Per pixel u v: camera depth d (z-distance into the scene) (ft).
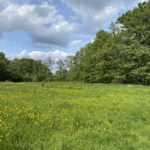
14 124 37.42
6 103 59.11
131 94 99.40
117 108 60.03
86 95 89.71
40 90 102.37
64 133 35.99
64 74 336.70
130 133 38.45
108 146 31.91
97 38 257.34
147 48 192.03
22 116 43.14
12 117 41.81
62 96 82.53
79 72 269.44
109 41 222.69
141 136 37.32
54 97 78.33
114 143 33.37
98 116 48.19
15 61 444.96
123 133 38.24
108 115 50.96
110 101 72.90
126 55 200.03
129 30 204.54
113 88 129.70
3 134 31.99
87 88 126.72
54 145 30.40
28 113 46.29
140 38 202.49
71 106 59.72
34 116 43.80
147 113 55.31
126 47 198.29
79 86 141.79
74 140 32.83
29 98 72.23
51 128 38.04
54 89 111.86
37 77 370.32
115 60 213.25
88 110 54.90
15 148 28.58
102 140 34.22
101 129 39.29
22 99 69.00
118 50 210.18
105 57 218.59
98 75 225.97
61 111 51.06
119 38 212.02
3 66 340.39
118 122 45.37
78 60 288.30
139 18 202.59
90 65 241.76
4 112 45.57
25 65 439.22
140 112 56.54
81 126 40.40
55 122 40.91
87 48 270.05
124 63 201.67
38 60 433.89
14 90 98.17
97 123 43.21
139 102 73.51
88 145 31.58
